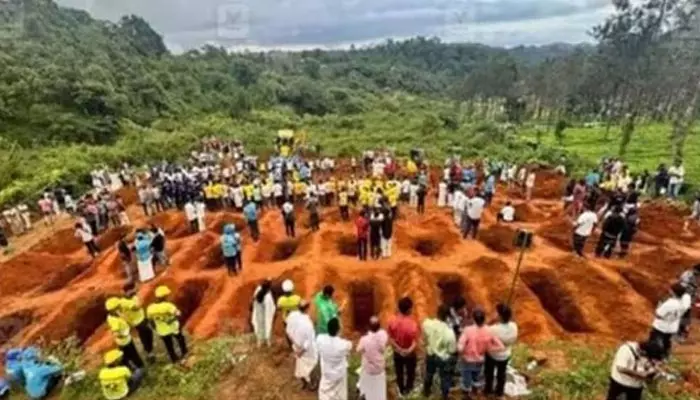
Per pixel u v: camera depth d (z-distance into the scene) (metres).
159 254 21.27
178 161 44.62
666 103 67.62
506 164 38.41
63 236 26.38
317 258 21.30
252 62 127.56
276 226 25.58
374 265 20.61
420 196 26.91
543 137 65.56
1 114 52.28
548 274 19.42
